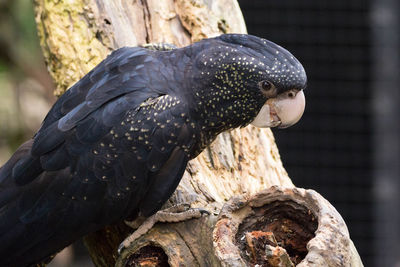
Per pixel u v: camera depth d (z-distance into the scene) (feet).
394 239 31.78
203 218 15.37
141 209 16.58
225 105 16.51
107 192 16.12
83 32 20.26
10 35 33.40
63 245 16.48
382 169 31.81
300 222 14.66
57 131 16.01
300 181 33.04
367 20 31.81
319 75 32.58
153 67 16.71
